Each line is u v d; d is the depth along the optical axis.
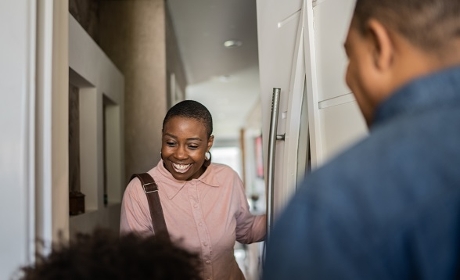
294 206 0.42
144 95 2.93
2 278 0.83
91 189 2.17
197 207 1.24
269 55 1.43
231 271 1.31
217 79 6.21
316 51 1.15
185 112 1.21
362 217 0.39
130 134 2.89
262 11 1.49
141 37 2.97
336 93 1.07
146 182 1.24
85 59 1.96
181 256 0.58
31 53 0.87
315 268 0.39
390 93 0.47
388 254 0.38
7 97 0.86
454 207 0.38
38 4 0.89
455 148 0.40
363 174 0.41
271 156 1.28
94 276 0.51
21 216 0.84
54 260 0.54
